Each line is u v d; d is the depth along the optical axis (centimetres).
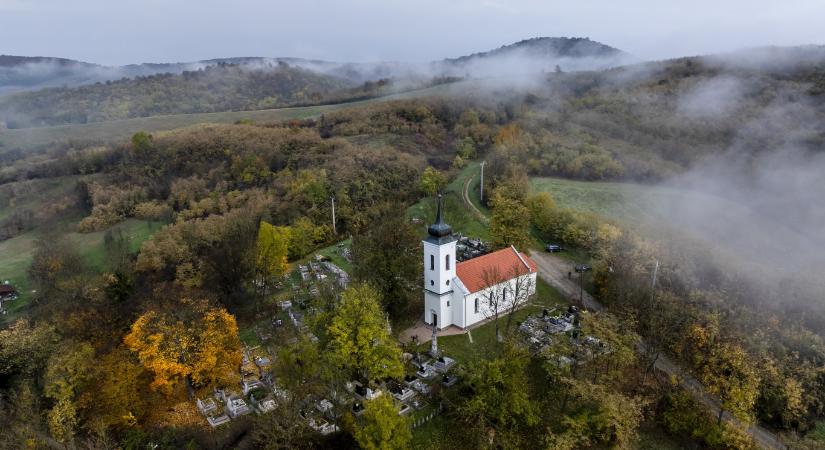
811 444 5453
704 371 6138
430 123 19825
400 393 6128
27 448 5088
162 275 10088
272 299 9144
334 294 6969
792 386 5819
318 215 12781
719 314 6794
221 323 6469
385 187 14338
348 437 5453
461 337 7306
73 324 6900
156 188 13912
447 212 12525
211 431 5719
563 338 6944
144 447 5397
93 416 5628
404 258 7731
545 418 5809
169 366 5878
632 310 7125
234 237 9950
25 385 5866
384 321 6606
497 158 15112
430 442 5522
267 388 6325
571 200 12875
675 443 5725
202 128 18588
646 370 6281
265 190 13850
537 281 9250
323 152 16125
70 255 10431
